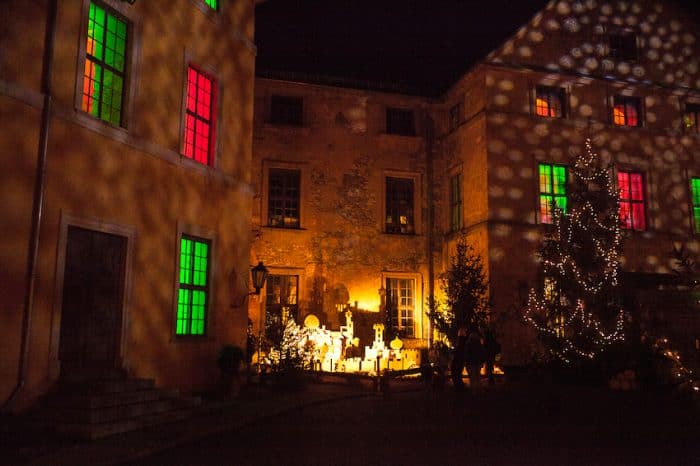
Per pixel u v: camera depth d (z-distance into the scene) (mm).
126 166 11344
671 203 22781
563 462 7156
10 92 9109
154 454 7664
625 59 23344
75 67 10336
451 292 19812
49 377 9516
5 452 7500
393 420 10602
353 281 22531
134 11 11750
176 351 12461
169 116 12625
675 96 23578
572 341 17562
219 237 14055
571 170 19266
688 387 14594
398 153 23812
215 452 7773
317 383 17922
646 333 16578
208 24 14070
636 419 10852
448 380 18328
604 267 17938
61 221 9883
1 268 8883
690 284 13953
